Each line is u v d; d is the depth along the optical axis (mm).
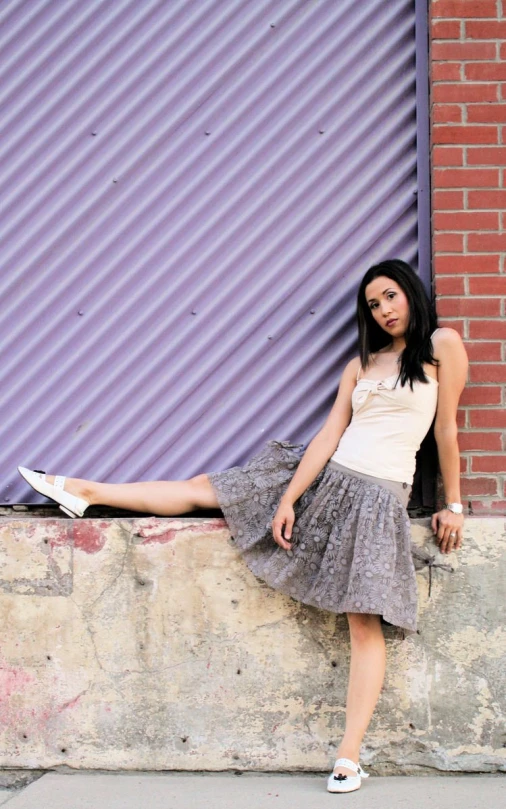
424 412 2848
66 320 3340
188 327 3312
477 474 3033
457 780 2826
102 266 3344
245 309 3301
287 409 3271
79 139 3352
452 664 2908
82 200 3352
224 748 2941
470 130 3098
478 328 3051
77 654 2980
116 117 3348
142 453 3305
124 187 3348
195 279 3320
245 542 2932
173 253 3328
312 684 2936
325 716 2926
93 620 2982
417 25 3260
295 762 2926
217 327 3305
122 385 3320
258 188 3318
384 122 3291
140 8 3357
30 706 2984
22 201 3357
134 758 2955
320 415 3266
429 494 3158
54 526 3004
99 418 3314
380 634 2791
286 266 3297
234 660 2953
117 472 3309
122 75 3354
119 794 2717
